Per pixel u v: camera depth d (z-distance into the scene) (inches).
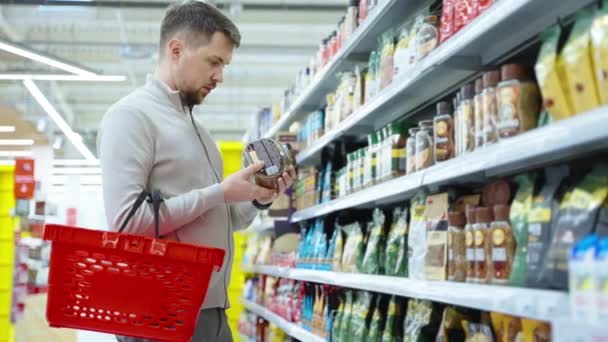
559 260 59.3
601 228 56.9
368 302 122.1
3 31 398.3
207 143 100.8
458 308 91.0
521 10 72.9
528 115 69.2
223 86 551.5
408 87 109.2
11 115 382.9
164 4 365.7
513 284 67.5
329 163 156.3
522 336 71.3
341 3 376.2
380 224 118.0
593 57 56.9
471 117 80.4
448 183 94.0
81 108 612.4
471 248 77.9
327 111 156.1
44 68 446.6
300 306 170.1
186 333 80.3
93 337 283.0
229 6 373.1
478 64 93.1
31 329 237.9
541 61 62.9
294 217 181.0
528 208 68.2
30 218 321.1
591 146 65.2
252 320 253.4
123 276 78.0
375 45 135.0
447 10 87.4
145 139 88.8
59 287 77.9
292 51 456.4
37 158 336.8
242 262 285.7
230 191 89.3
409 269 96.7
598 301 44.4
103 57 464.8
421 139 95.5
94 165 475.5
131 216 83.4
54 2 350.0
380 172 115.0
